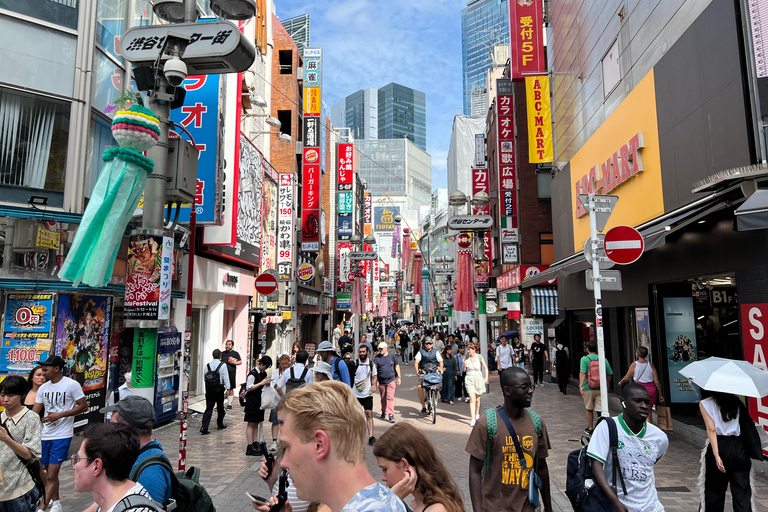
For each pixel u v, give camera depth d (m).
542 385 18.39
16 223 8.30
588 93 14.88
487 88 40.38
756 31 7.34
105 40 10.10
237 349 16.92
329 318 38.97
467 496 6.39
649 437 3.36
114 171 4.96
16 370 8.06
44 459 5.42
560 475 7.24
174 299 11.70
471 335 24.97
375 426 11.08
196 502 2.91
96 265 4.78
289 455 1.55
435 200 86.88
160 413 10.45
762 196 5.79
